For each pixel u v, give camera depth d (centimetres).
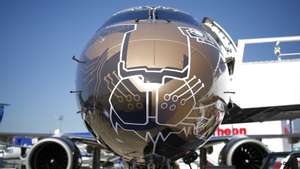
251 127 3195
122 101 522
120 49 560
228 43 1179
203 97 539
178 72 529
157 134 529
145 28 607
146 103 512
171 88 517
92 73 573
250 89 1709
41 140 925
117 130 539
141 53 545
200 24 722
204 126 564
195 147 598
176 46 562
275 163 843
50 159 952
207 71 557
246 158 981
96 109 556
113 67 543
